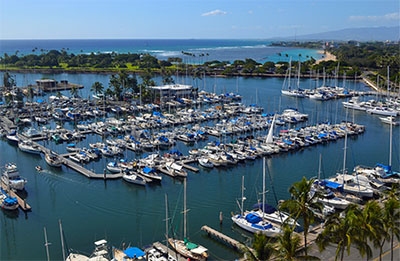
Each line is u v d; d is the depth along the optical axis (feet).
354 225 151.12
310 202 168.86
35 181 329.72
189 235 239.09
